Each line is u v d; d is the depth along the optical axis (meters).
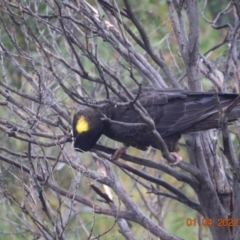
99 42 14.98
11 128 9.88
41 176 10.41
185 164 9.92
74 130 10.12
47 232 9.63
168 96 10.66
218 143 11.47
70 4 10.46
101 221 15.45
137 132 10.38
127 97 9.21
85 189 14.08
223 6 17.27
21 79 15.28
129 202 10.98
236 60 11.66
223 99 10.52
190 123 10.47
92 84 14.02
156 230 10.85
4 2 8.98
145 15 15.70
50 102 10.37
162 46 15.28
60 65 13.39
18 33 14.57
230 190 10.87
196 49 10.65
